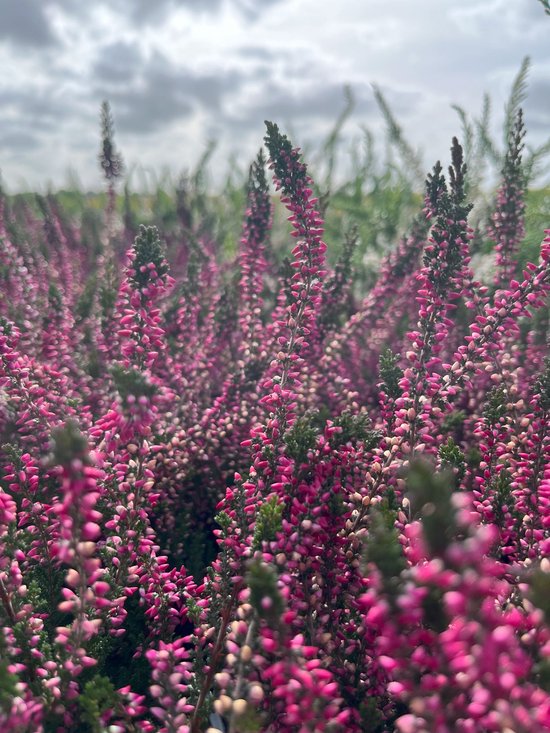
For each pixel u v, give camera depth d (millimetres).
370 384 4145
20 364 2820
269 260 5520
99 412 3631
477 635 1229
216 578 2146
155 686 1793
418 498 1252
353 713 1858
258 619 1582
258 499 2162
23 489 2449
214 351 4246
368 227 6285
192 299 4117
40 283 5289
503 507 2195
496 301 2891
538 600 1333
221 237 7176
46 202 6449
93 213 7934
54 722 1832
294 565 1897
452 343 4109
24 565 2447
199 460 3590
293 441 2049
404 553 1842
